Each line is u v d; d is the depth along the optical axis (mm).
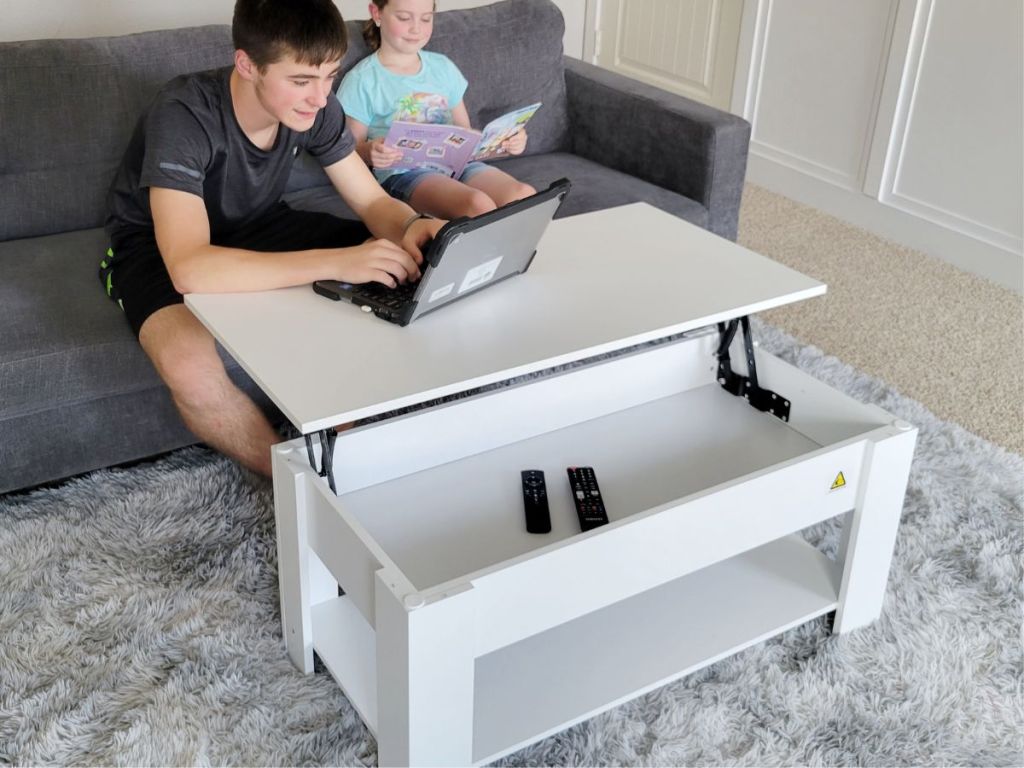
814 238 3238
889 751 1538
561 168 2693
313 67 1660
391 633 1290
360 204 1979
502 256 1636
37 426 1894
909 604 1806
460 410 1710
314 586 1645
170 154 1744
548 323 1593
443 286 1559
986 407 2418
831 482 1595
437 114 2488
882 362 2584
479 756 1416
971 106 2910
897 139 3135
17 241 2199
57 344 1855
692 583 1738
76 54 2191
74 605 1725
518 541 1588
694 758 1516
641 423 1865
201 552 1852
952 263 3098
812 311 2809
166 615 1715
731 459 1771
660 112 2588
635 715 1578
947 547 1938
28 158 2172
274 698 1575
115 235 1986
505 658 1577
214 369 1843
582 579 1397
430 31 2404
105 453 1987
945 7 2896
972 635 1749
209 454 2115
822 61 3291
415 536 1581
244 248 1942
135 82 2242
